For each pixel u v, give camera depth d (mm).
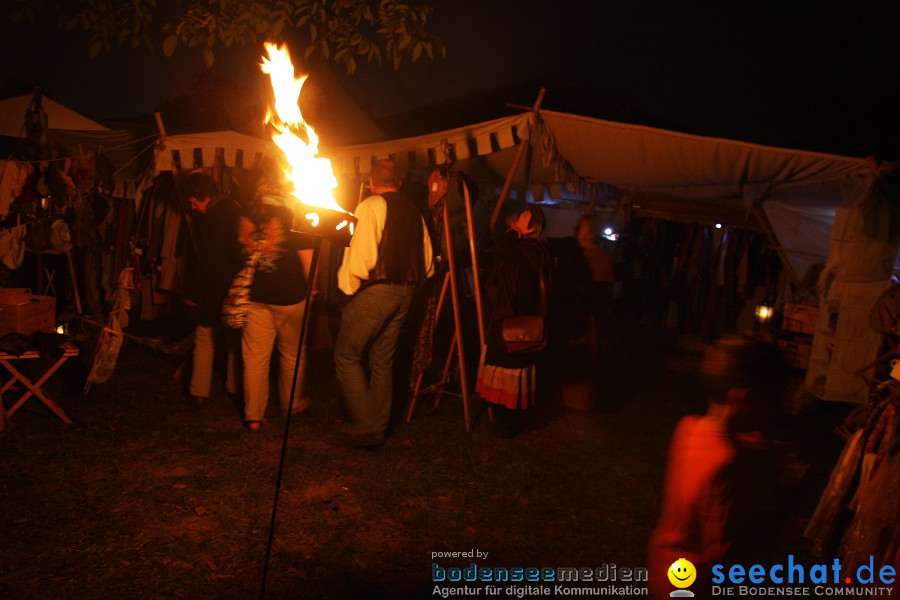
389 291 4848
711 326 9172
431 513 4180
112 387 6152
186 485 4340
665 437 5742
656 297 9422
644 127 5668
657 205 9250
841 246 5680
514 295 5273
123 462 4629
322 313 7852
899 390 3541
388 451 5082
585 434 5695
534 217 5445
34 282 7852
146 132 7934
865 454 3580
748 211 6840
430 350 5801
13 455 4598
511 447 5285
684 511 2254
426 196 6324
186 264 6258
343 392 5000
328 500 4250
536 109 5730
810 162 5473
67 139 6988
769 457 4840
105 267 7977
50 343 5176
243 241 5094
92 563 3441
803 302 7105
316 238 3125
